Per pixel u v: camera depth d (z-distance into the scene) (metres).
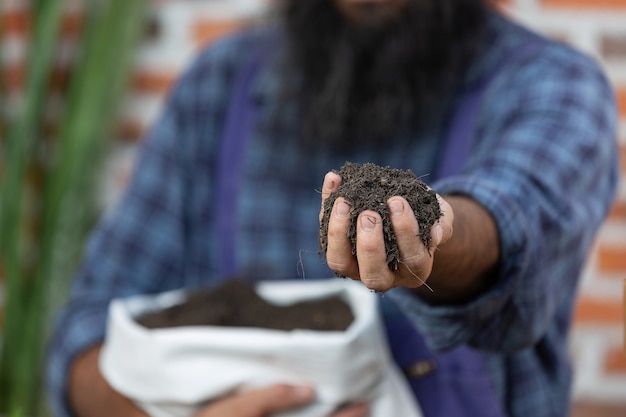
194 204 1.69
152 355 1.30
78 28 2.23
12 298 2.16
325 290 1.42
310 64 1.57
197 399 1.29
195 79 1.73
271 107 1.61
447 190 1.17
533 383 1.51
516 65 1.49
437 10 1.50
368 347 1.29
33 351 2.17
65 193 2.14
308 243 1.57
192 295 1.43
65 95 2.23
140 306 1.44
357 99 1.53
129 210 1.69
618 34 2.05
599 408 2.18
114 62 2.12
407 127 1.51
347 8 1.53
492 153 1.31
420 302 1.16
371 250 0.94
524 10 2.07
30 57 2.13
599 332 2.15
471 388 1.42
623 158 2.09
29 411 2.18
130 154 2.25
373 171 1.01
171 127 1.72
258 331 1.33
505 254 1.13
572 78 1.44
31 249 2.25
